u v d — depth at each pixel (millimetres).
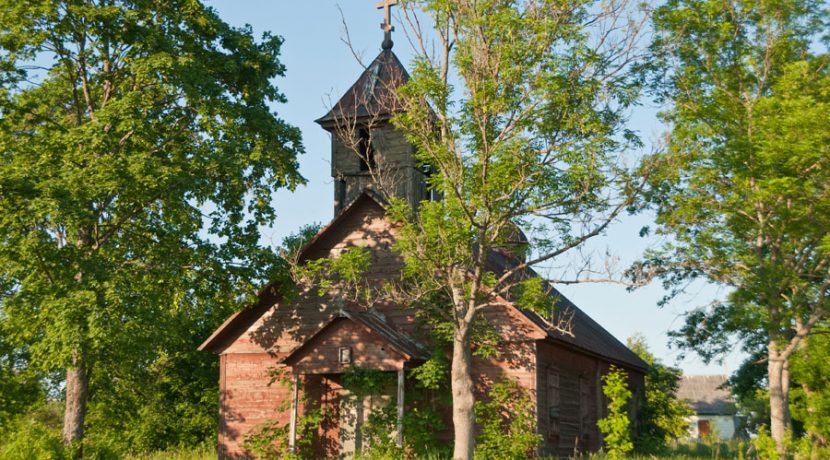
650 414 39875
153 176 24844
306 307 28875
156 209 28672
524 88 20219
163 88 25812
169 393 40062
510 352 26328
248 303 28438
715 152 23641
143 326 23859
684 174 23875
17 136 26344
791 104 21281
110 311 22672
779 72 24672
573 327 31203
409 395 26484
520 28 19906
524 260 21844
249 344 29422
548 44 19859
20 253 23922
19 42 25031
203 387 39906
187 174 26062
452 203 20484
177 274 27359
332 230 29156
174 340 29562
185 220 27578
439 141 21594
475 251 25031
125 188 24125
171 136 27844
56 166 24703
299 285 29031
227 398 29297
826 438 19031
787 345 23891
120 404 37375
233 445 28859
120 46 26656
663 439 39094
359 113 30453
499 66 20109
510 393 25984
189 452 34062
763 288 23266
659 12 24328
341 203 31078
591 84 19828
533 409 25500
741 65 24547
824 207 21859
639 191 19875
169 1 27469
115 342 23469
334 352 25891
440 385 26562
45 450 17578
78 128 24344
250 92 28938
